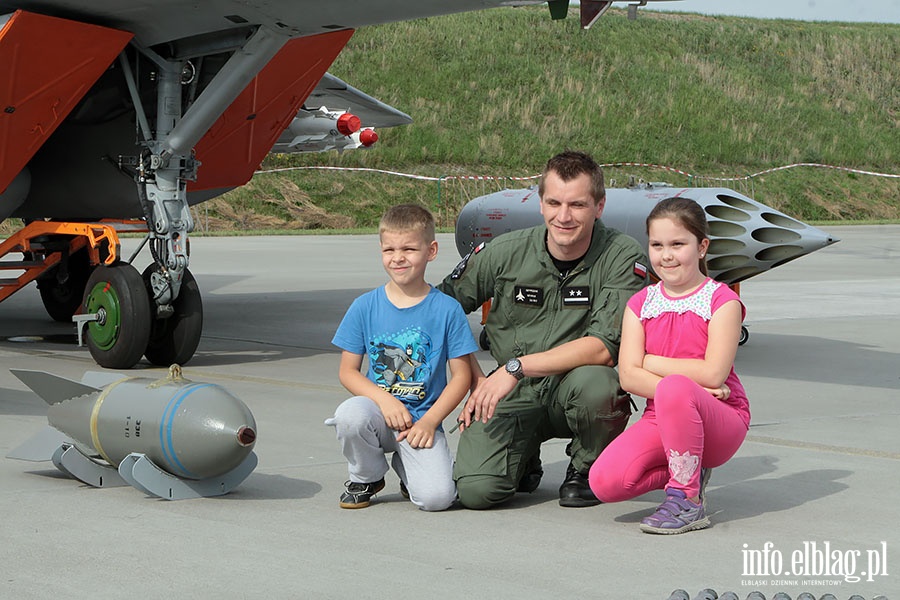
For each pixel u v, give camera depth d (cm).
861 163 4016
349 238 2559
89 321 813
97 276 817
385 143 3388
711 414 402
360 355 443
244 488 466
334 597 326
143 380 454
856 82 4472
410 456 428
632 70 4069
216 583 338
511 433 436
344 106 1380
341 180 3189
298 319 1160
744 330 973
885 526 414
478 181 3322
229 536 391
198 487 445
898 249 2327
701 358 418
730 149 3828
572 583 342
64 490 456
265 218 2945
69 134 967
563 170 427
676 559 369
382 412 423
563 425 444
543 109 3741
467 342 433
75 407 457
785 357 902
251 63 813
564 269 446
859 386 764
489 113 3641
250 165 1011
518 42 4019
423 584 339
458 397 431
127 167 855
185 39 831
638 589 337
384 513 429
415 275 427
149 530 397
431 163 3384
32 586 333
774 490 471
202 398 430
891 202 3828
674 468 405
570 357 427
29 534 390
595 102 3828
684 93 4034
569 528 409
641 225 913
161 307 813
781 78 4344
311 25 782
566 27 4156
